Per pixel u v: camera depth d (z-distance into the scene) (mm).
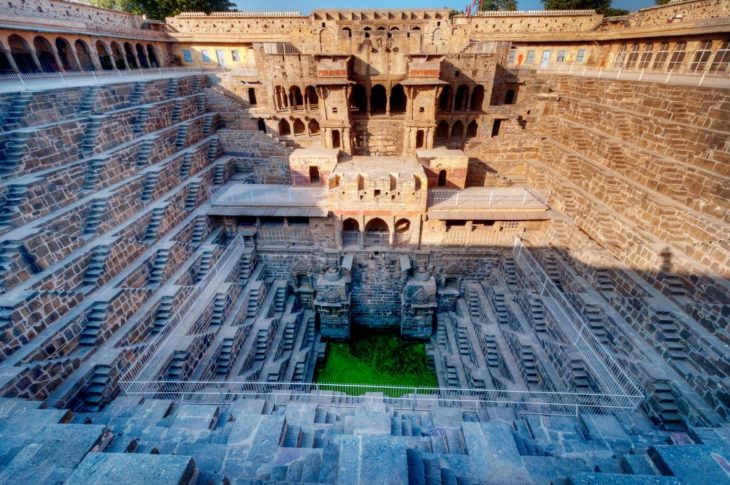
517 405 17016
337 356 25438
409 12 38062
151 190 22422
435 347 25281
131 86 25859
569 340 17625
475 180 32344
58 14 30594
